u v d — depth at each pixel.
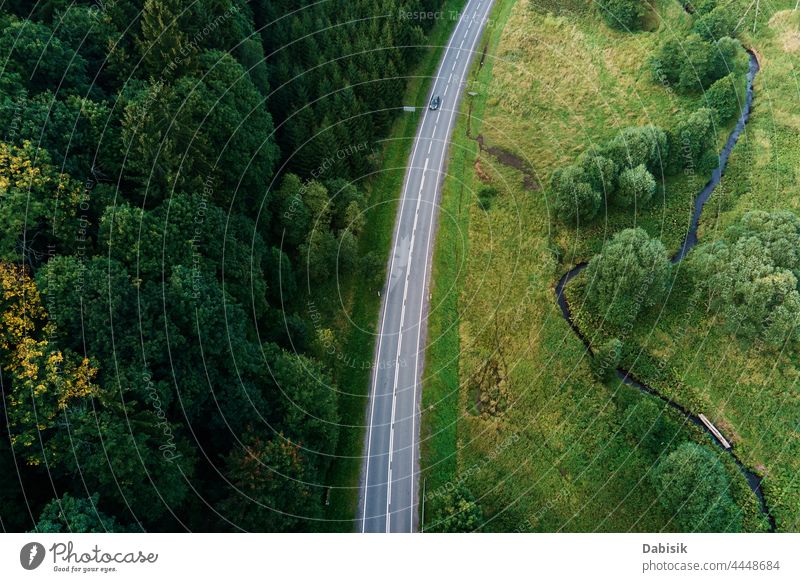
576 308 66.50
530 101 87.75
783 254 62.41
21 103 46.09
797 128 81.81
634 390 60.81
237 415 47.69
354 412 58.44
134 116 50.44
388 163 78.81
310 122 69.06
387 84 78.25
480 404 59.91
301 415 50.88
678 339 63.97
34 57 48.78
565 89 89.44
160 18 55.00
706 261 65.25
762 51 91.56
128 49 57.56
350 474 54.59
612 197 74.56
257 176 60.34
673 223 73.69
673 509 52.06
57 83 50.69
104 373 41.25
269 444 46.28
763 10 94.44
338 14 81.94
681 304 66.06
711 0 95.38
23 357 39.03
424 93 88.31
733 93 82.50
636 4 95.81
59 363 39.31
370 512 52.44
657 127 76.75
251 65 67.44
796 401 59.53
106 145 50.34
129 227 45.34
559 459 56.47
